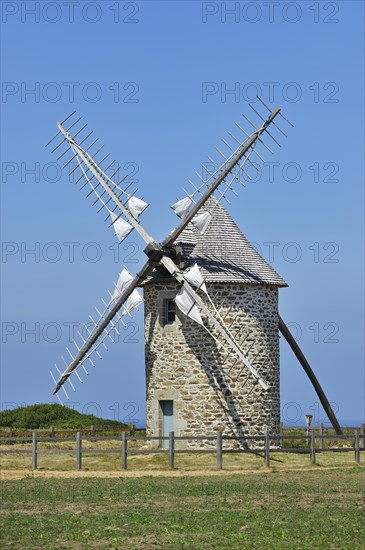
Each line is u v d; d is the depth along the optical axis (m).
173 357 52.34
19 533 29.81
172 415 52.81
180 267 52.06
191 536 29.66
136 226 53.00
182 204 52.28
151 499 36.72
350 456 51.66
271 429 52.81
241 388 51.62
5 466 46.81
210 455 50.12
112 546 28.17
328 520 32.12
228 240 54.41
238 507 34.88
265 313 53.38
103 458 49.69
